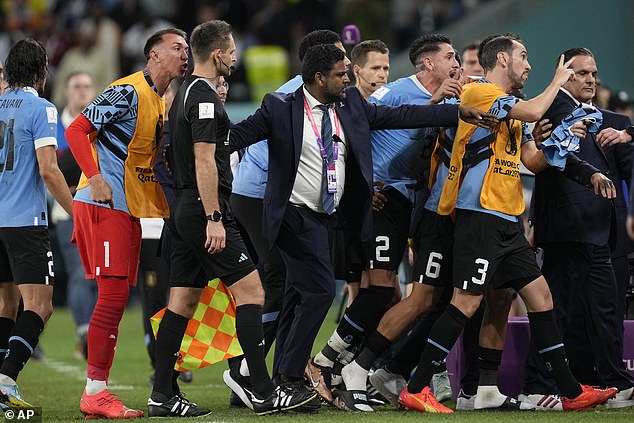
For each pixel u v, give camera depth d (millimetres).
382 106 23125
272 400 22047
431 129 24016
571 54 24141
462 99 22359
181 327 22562
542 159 23047
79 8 67812
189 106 21516
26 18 70312
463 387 24359
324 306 22453
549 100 21688
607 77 53062
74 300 36094
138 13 63125
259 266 26922
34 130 22797
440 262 23344
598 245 23891
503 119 22047
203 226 21719
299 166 22578
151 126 22906
